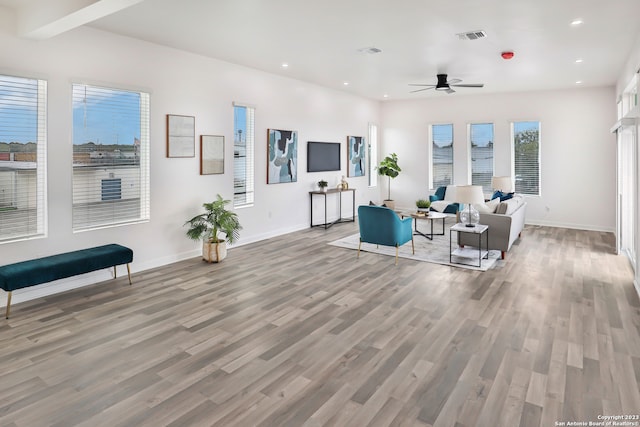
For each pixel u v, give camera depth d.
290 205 7.77
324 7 3.91
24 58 4.03
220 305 4.04
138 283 4.71
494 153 9.10
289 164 7.62
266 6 3.88
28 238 4.16
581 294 4.33
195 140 5.79
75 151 4.51
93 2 3.15
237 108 6.55
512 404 2.39
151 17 4.21
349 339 3.28
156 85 5.24
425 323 3.59
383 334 3.37
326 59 5.97
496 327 3.50
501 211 5.97
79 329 3.48
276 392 2.53
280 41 5.05
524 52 5.50
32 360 2.95
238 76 6.41
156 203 5.35
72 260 4.08
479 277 4.95
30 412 2.34
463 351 3.07
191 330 3.46
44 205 4.27
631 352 3.03
